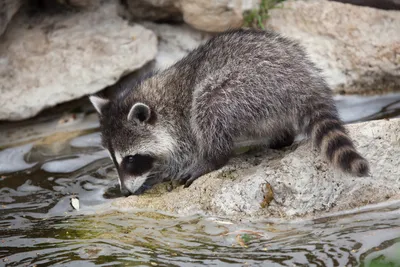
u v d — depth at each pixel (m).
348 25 13.58
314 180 9.15
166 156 10.85
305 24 13.89
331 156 9.02
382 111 12.39
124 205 10.02
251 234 8.81
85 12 14.18
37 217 10.01
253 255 8.30
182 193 9.91
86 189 10.89
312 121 9.73
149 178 10.80
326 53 13.50
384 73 13.07
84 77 13.37
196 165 10.53
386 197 9.20
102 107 11.07
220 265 8.13
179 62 11.16
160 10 14.50
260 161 10.23
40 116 13.36
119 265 8.34
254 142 10.70
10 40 13.55
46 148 12.41
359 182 9.23
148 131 10.65
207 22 14.14
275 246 8.45
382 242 8.18
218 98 10.12
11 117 13.01
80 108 13.60
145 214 9.72
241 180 9.56
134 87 11.16
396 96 13.02
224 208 9.38
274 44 10.46
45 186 11.07
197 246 8.66
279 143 10.64
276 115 10.11
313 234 8.62
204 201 9.61
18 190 11.02
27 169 11.73
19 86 13.16
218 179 9.88
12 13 13.47
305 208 9.09
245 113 10.07
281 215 9.09
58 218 9.91
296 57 10.30
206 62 10.59
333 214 9.05
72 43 13.62
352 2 13.86
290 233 8.73
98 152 12.14
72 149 12.31
